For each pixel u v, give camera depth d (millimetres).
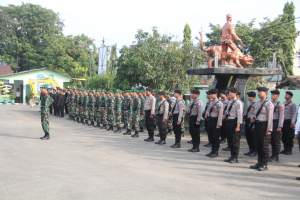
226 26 18906
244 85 18953
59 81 51312
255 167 11180
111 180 9156
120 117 19797
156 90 27547
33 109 37094
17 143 14805
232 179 9727
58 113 29844
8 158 11688
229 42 18750
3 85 49062
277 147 12734
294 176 10344
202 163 11766
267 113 10961
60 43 61281
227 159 12398
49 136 16328
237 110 11922
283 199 8039
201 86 29625
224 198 7938
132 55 29750
